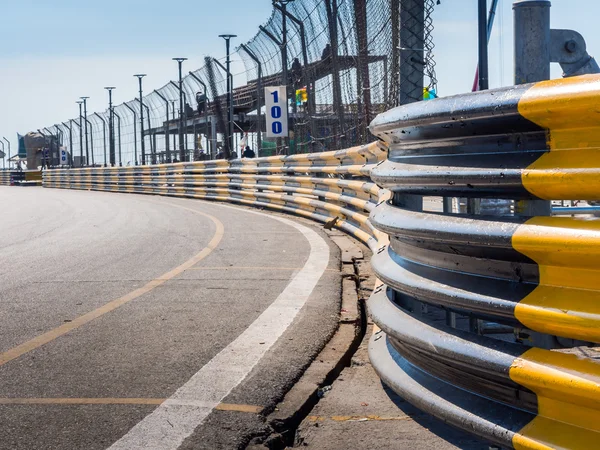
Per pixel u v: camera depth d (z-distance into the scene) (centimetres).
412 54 516
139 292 664
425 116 318
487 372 285
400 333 343
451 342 304
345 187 1051
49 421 340
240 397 366
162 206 2047
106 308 596
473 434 292
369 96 836
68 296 656
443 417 306
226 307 588
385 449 304
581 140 257
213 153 2361
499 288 287
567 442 256
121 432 324
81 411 352
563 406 262
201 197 2345
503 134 289
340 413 350
